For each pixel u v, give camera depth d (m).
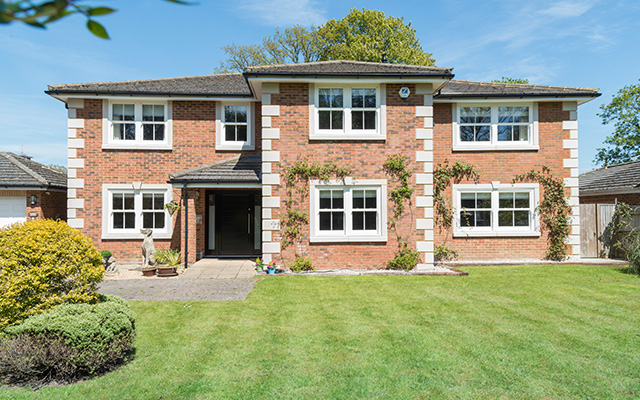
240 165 13.12
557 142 13.66
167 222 13.48
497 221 13.66
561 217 13.47
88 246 5.83
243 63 32.38
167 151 13.70
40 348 4.43
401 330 6.27
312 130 11.55
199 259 13.51
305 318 6.90
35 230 5.40
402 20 29.67
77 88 13.45
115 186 13.37
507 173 13.68
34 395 4.22
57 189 14.62
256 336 6.00
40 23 1.04
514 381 4.56
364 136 11.60
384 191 11.59
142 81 14.93
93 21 1.15
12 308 4.95
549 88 14.45
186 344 5.67
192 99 13.59
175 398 4.16
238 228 14.35
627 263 12.88
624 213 13.66
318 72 11.25
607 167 20.66
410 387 4.40
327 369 4.85
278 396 4.20
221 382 4.51
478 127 13.86
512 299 8.24
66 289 5.45
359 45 27.66
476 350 5.46
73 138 13.20
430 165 11.62
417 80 11.45
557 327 6.45
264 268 11.28
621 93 31.08
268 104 11.52
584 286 9.52
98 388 4.38
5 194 13.65
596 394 4.27
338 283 9.78
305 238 11.51
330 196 11.65
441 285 9.58
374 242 11.56
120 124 13.59
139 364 5.00
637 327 6.46
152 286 9.48
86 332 4.59
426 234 11.60
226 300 8.13
